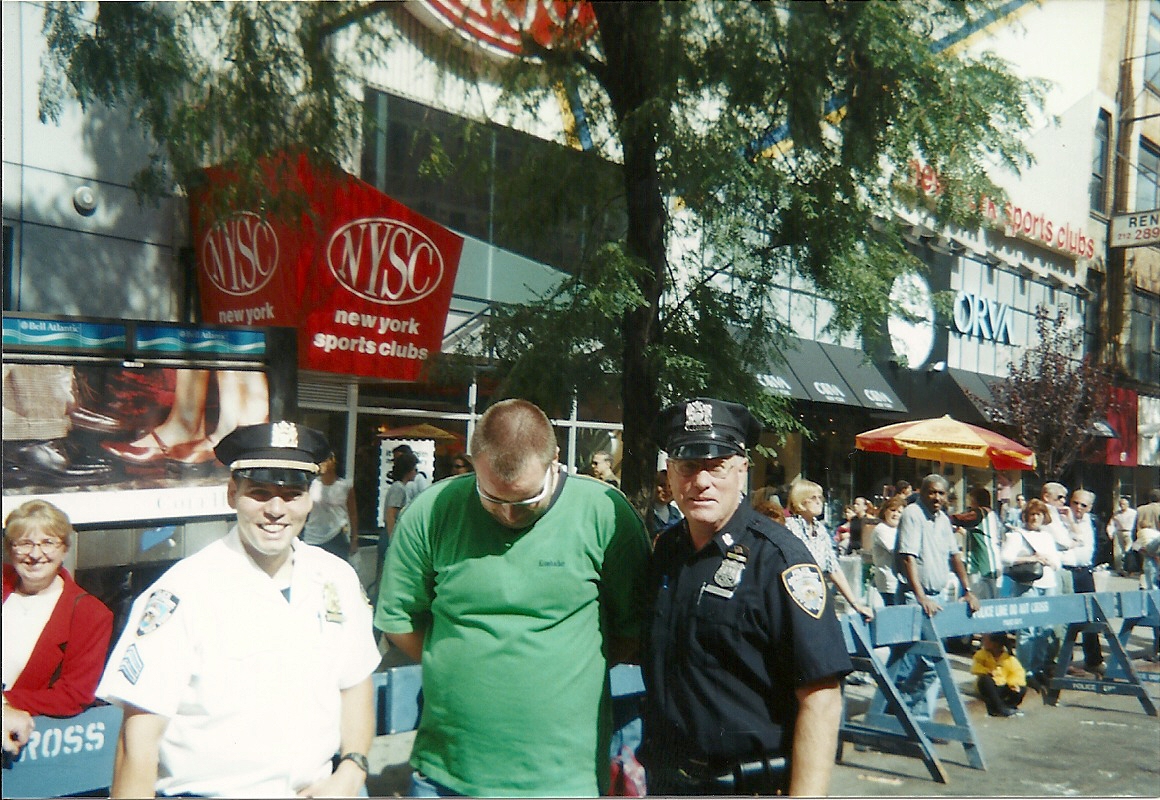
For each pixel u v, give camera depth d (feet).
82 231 23.21
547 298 21.34
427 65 22.33
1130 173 61.00
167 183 22.76
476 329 27.04
